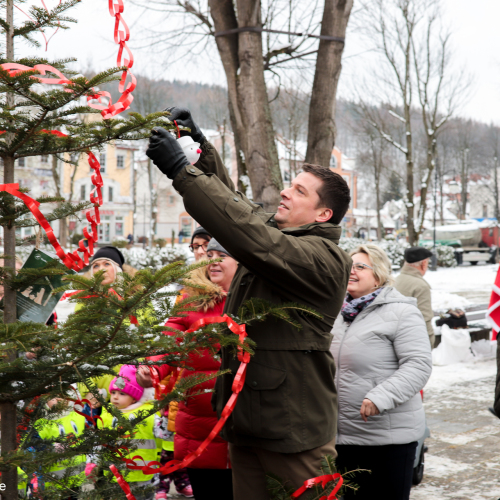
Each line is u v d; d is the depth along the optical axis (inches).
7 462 55.2
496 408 98.3
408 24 684.1
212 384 107.0
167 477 141.3
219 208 65.0
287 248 68.4
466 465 167.2
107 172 1828.2
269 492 73.0
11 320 62.9
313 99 285.6
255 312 66.9
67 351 59.0
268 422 72.7
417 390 107.7
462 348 307.4
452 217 2716.5
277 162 284.8
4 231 64.6
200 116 1326.3
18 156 64.4
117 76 61.3
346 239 948.0
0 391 59.8
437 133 776.3
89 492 63.7
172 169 65.6
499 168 2309.3
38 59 62.6
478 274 939.3
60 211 65.9
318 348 74.8
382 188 2321.6
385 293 117.0
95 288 54.2
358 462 111.1
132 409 114.0
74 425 96.5
